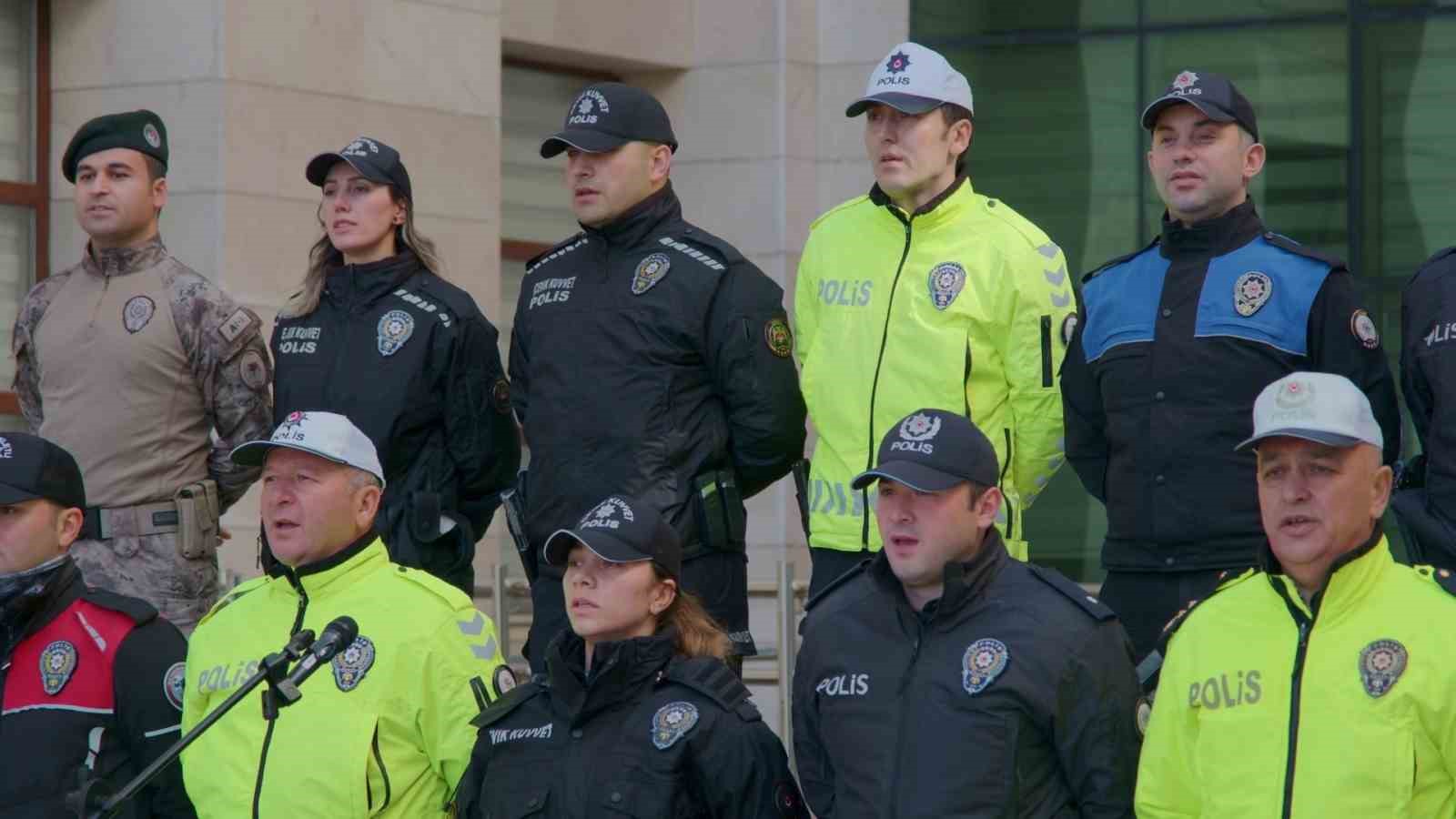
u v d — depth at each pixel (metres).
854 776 15.11
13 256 28.19
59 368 20.50
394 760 16.75
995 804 14.70
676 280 18.75
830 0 32.50
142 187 20.59
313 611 17.12
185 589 20.25
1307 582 14.01
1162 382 16.69
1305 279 16.53
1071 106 32.94
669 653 16.17
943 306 18.17
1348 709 13.63
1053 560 32.09
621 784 15.72
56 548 18.16
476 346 19.94
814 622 15.74
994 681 14.83
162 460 20.28
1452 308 15.98
